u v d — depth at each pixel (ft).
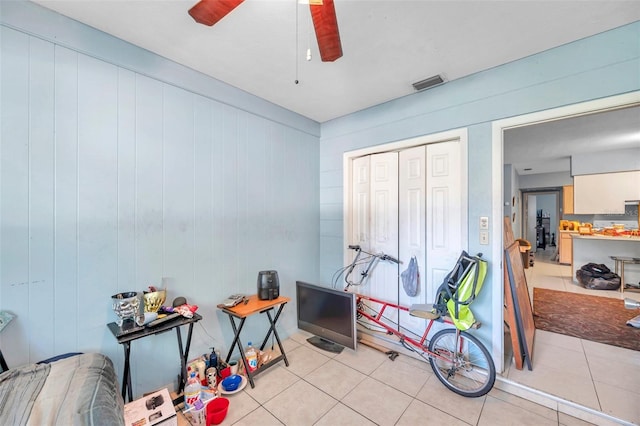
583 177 16.71
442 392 6.74
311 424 5.69
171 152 6.86
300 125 10.45
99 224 5.73
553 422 5.72
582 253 16.58
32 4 4.93
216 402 5.94
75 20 5.38
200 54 6.54
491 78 7.12
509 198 18.67
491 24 5.44
